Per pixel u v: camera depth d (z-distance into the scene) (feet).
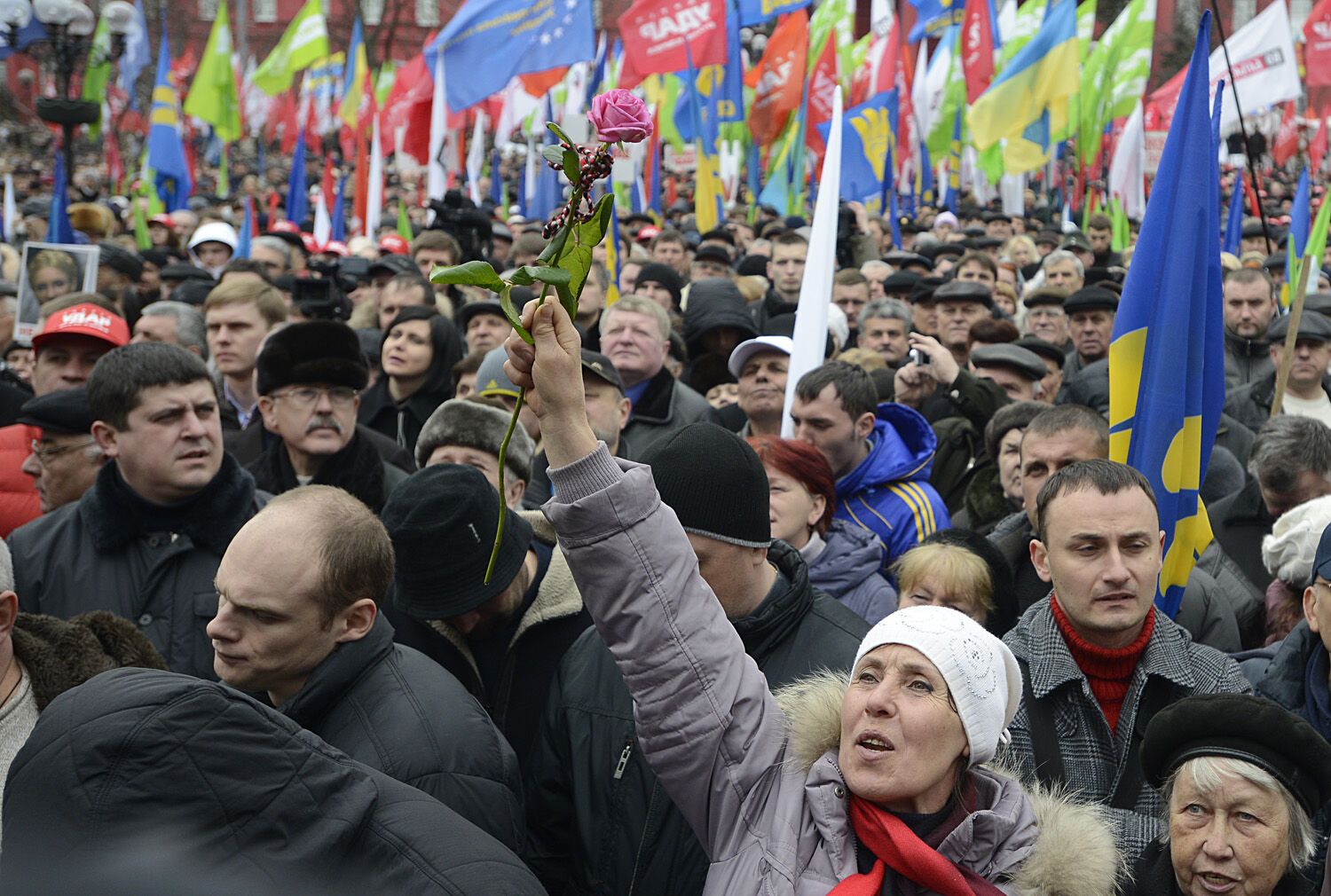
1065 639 9.79
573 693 9.88
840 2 48.60
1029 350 22.48
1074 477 9.69
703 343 23.18
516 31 44.86
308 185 101.71
